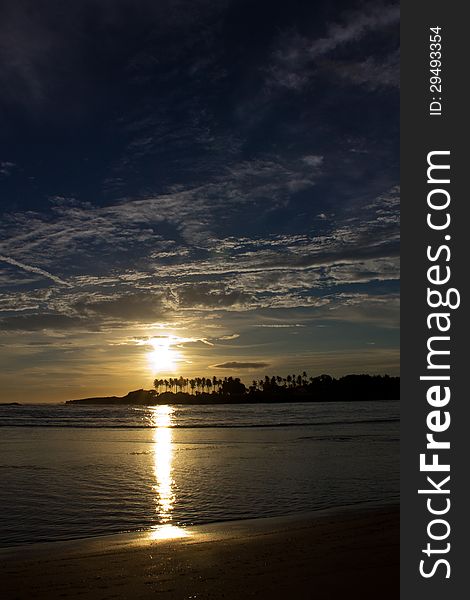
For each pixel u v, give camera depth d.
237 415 105.62
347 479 22.50
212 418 94.31
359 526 13.12
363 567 9.30
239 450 35.44
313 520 14.41
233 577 8.83
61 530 14.09
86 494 19.30
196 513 16.20
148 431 58.47
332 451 34.06
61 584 8.75
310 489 20.19
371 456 30.95
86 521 15.17
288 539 11.84
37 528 14.32
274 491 19.81
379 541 11.38
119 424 74.88
